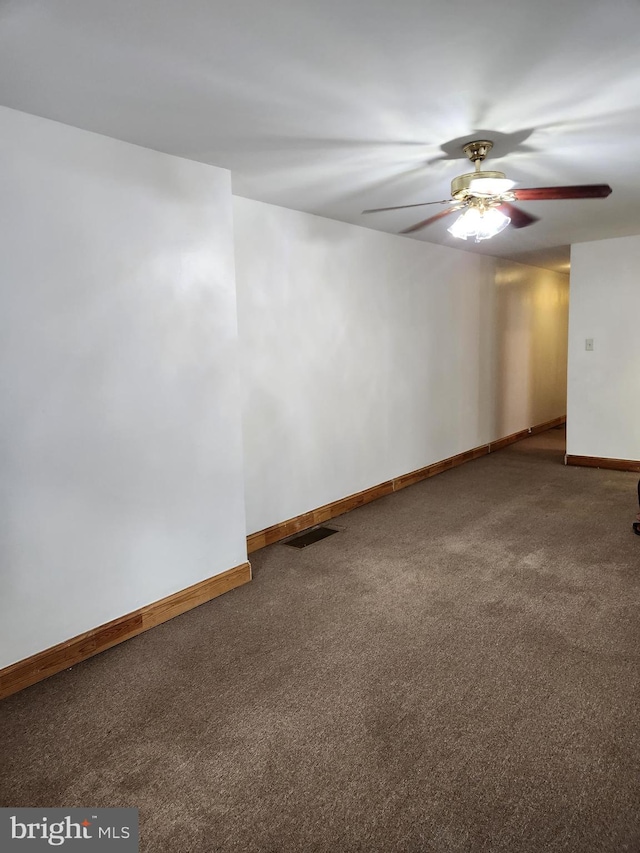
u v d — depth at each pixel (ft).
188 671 7.59
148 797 5.47
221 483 9.80
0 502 7.00
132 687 7.27
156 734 6.36
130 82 6.25
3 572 7.08
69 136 7.38
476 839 4.90
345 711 6.65
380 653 7.86
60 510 7.59
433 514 13.97
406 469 16.69
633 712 6.48
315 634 8.44
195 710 6.77
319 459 13.53
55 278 7.33
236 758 5.95
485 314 19.99
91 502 7.94
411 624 8.63
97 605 8.11
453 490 16.11
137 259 8.25
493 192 8.08
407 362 16.31
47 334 7.29
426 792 5.42
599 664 7.44
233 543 10.11
